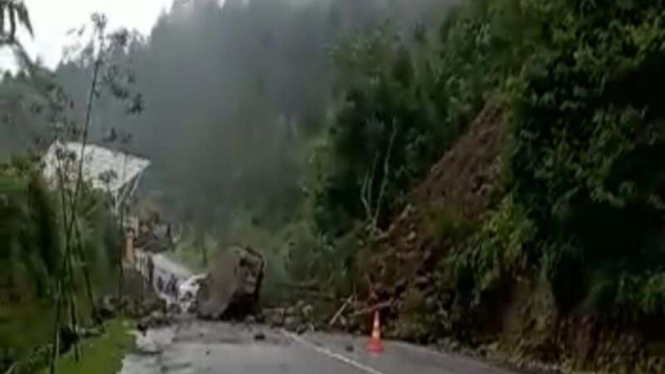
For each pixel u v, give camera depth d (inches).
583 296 899.4
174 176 3125.0
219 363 903.1
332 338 1379.2
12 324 696.4
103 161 1380.4
